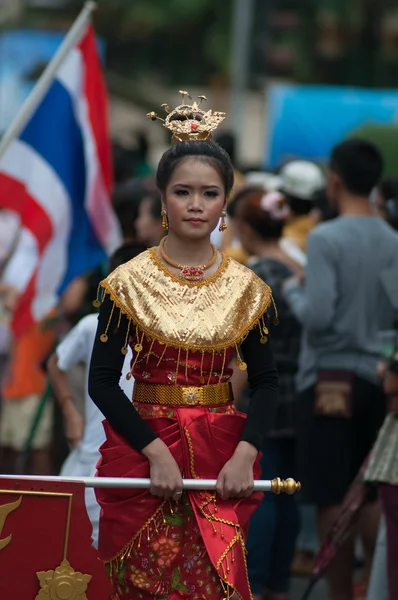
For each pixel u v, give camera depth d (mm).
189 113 8797
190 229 8422
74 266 14391
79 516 8297
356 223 13242
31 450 18312
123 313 8383
